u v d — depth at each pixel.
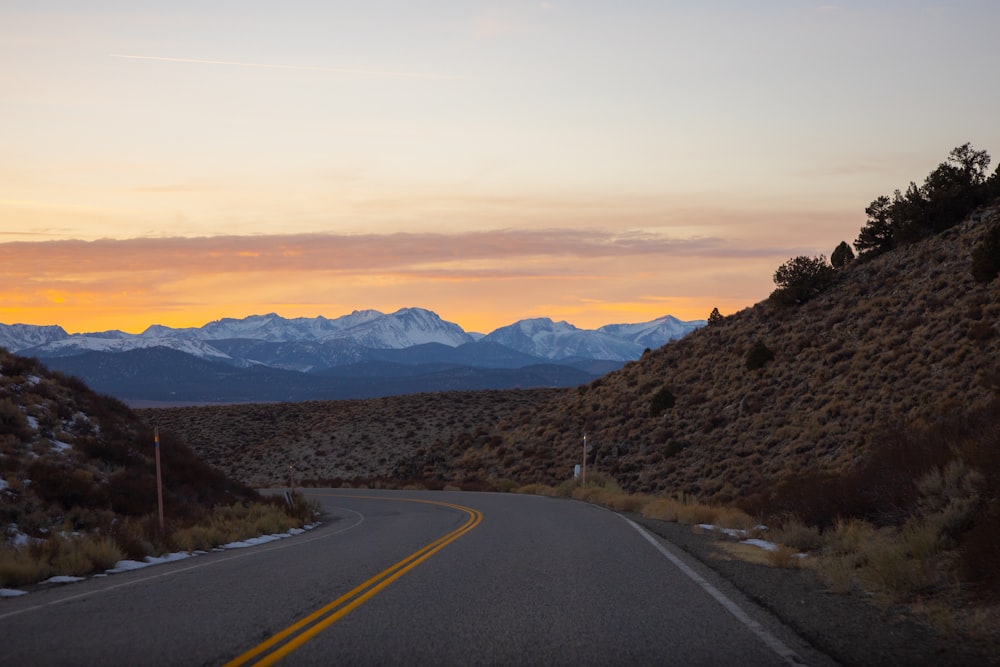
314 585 10.05
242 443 90.50
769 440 39.31
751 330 59.84
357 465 75.38
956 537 10.51
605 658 6.23
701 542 15.85
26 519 18.56
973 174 57.34
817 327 51.88
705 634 7.09
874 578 9.39
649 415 53.84
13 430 23.94
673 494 37.38
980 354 34.59
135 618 7.81
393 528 21.31
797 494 18.11
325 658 6.19
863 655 6.27
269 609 8.29
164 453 29.34
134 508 22.27
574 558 13.06
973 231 50.88
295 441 86.81
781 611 8.15
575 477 44.09
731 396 49.22
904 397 34.88
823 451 34.28
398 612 8.12
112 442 26.69
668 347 68.88
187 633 7.07
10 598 9.64
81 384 31.03
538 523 21.62
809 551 13.51
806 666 5.98
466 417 83.62
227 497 29.66
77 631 7.19
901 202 60.22
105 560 13.16
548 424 64.62
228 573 11.50
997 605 7.61
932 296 45.47
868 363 41.72
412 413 88.38
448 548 14.86
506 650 6.48
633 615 7.98
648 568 11.72
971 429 15.10
